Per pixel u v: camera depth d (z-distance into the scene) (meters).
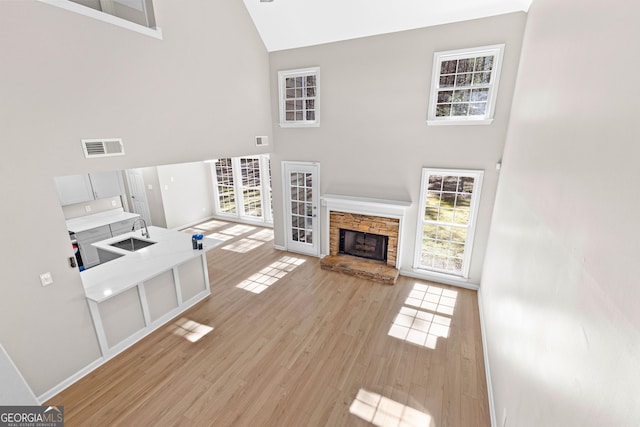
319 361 3.20
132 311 3.46
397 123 4.44
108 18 2.87
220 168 8.18
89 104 2.81
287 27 4.64
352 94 4.65
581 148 1.39
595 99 1.28
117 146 3.08
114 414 2.60
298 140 5.35
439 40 3.90
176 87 3.65
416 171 4.49
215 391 2.83
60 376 2.84
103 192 5.97
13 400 2.25
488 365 2.99
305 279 4.98
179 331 3.70
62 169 2.68
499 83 3.69
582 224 1.28
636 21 0.98
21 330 2.55
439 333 3.61
